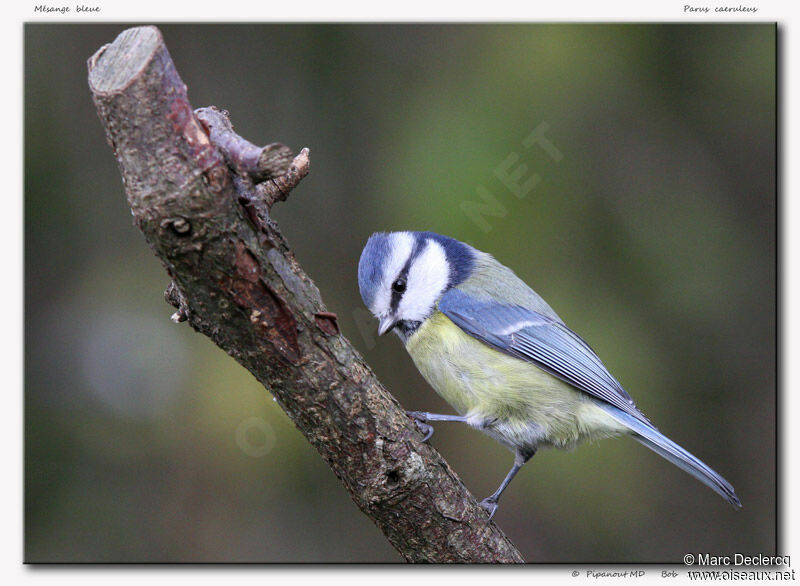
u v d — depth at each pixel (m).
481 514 5.65
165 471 9.23
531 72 9.27
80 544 9.02
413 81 10.05
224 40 10.37
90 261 9.80
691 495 9.73
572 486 9.00
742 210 10.02
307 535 9.43
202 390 9.17
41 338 9.42
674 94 9.97
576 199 9.34
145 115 3.99
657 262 9.64
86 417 9.24
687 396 9.80
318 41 10.36
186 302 4.62
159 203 4.07
